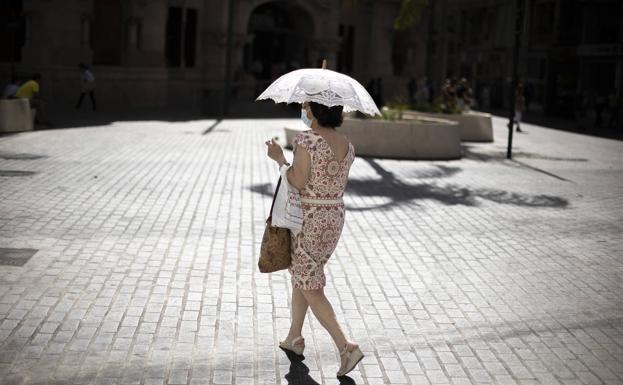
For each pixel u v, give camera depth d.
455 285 7.09
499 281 7.29
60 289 6.37
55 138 17.83
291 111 33.66
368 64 43.44
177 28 33.56
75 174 12.41
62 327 5.50
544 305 6.59
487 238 9.16
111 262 7.27
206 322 5.76
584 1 41.38
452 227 9.73
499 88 51.41
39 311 5.81
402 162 16.84
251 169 14.08
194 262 7.42
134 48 30.97
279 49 41.72
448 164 16.91
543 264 8.01
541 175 15.49
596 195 12.95
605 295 6.96
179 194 11.07
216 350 5.22
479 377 4.97
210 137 20.09
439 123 18.06
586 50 40.41
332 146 4.81
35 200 10.05
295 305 5.17
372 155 17.64
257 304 6.25
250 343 5.39
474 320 6.11
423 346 5.50
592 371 5.14
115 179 12.11
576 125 35.31
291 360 5.12
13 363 4.82
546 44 46.03
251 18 39.34
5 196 10.23
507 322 6.09
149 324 5.65
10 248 7.58
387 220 9.99
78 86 28.56
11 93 20.44
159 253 7.70
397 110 19.45
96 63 30.12
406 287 6.95
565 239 9.28
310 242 4.86
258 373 4.88
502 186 13.60
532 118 39.44
